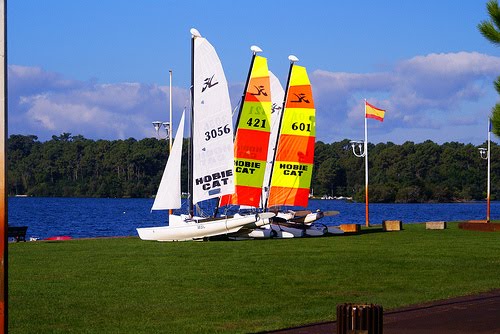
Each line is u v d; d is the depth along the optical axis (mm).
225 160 58281
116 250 46281
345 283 31812
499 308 25203
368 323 15867
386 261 39406
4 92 15664
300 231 59938
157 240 54781
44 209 179750
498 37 30719
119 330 22391
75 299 27734
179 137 59438
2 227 15844
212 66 58156
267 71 62031
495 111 29859
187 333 21859
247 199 61875
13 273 34500
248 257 41844
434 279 32875
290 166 65812
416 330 21438
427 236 57312
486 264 37969
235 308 26141
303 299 27969
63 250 46000
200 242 53719
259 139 62031
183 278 33094
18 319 24156
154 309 25938
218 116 58219
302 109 65750
